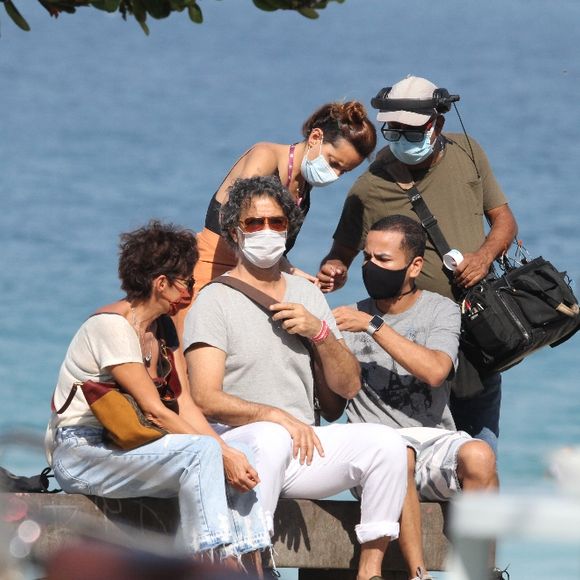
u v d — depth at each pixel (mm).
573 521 7371
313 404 20188
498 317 21609
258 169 21438
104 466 17109
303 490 18750
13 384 56938
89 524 9500
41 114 197250
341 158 21203
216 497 16531
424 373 20109
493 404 23562
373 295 20984
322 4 12148
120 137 168125
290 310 18891
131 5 12141
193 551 16438
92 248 89688
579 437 48938
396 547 19781
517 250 23531
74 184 121000
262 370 19141
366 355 21156
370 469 18281
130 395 17203
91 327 17406
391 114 21984
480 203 23312
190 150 155750
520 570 21359
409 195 22812
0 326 67500
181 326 20844
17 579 8586
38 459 11500
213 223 21703
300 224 19656
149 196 115562
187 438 16844
